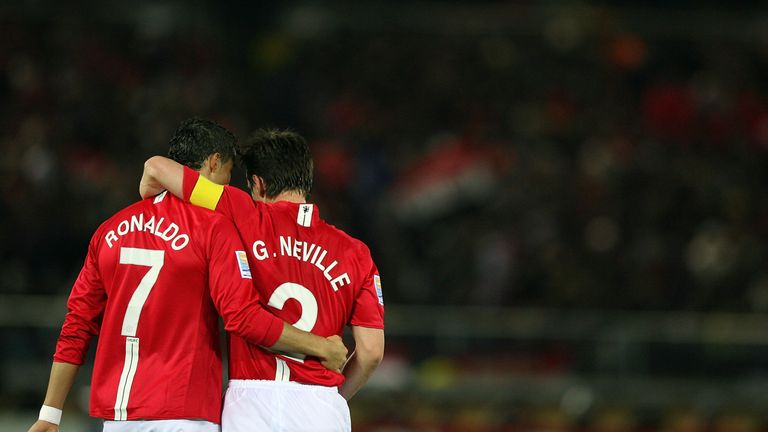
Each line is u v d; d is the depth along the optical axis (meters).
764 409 35.53
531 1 60.69
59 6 55.44
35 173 44.66
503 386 35.66
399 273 44.41
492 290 42.12
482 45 57.66
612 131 52.44
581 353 36.31
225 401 13.41
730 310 40.44
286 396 13.25
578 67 56.56
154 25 55.44
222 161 14.01
